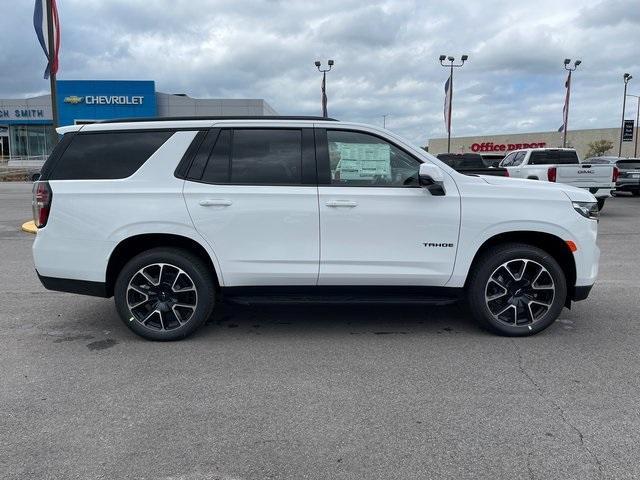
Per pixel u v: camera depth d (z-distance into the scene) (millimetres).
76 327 5473
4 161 51750
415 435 3328
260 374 4270
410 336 5176
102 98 48469
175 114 50031
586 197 5074
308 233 4852
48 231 4875
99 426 3443
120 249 4941
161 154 4926
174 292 4992
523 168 16156
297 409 3672
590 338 5098
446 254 4922
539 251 4988
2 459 3068
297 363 4496
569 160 17125
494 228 4914
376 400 3803
